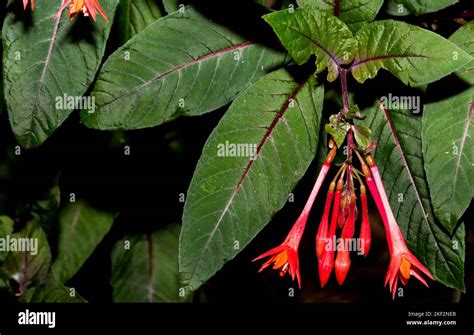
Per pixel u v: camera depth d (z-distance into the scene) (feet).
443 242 1.52
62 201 2.00
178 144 2.00
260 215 1.39
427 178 1.41
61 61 1.46
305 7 1.40
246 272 2.29
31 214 1.91
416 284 2.09
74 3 1.33
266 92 1.41
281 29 1.31
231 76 1.51
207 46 1.51
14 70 1.45
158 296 2.11
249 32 1.53
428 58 1.31
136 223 2.18
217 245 1.38
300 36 1.33
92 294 2.20
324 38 1.36
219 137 1.38
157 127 1.92
